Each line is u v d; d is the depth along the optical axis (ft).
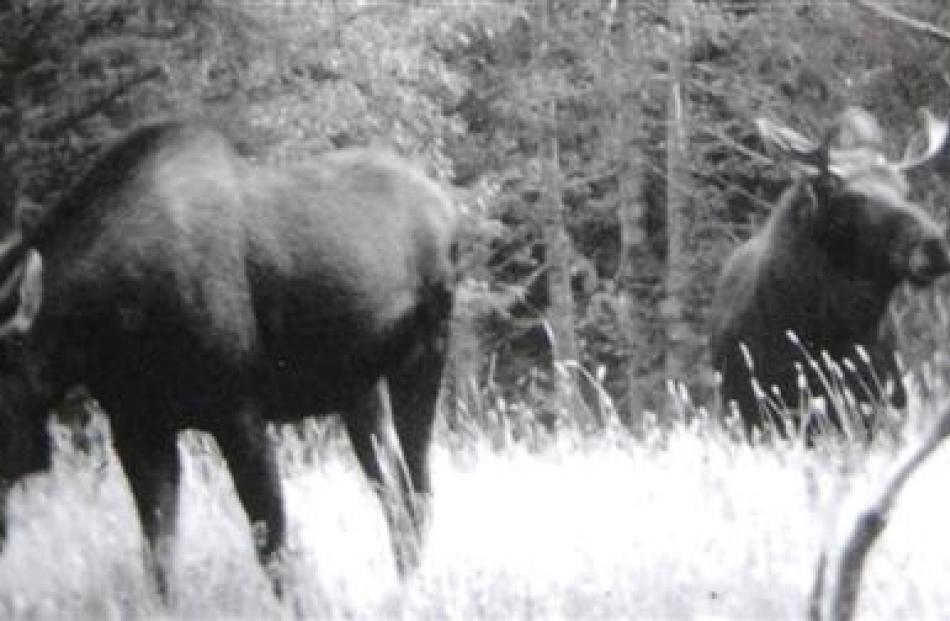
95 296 57.06
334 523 63.52
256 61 105.50
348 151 64.28
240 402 58.08
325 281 60.29
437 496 68.18
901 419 83.35
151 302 56.85
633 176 172.45
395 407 65.92
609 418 76.95
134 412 58.08
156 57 102.06
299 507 65.46
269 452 58.39
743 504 57.26
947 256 89.71
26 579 58.59
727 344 95.55
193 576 56.80
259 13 103.55
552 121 166.91
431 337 65.51
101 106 100.48
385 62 108.68
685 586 50.60
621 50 169.27
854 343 91.76
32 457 57.06
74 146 99.50
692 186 175.42
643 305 185.98
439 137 117.08
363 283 61.26
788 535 52.90
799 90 175.83
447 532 62.64
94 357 57.93
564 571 53.98
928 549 54.34
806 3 165.68
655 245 194.49
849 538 24.70
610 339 191.11
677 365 165.48
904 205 90.38
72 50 99.45
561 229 165.27
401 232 63.41
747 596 49.24
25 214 93.20
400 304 63.16
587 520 58.90
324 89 105.91
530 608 49.06
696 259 174.50
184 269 56.95
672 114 171.12
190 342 57.11
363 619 52.85
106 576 58.18
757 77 171.63
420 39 113.39
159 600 55.67
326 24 106.83
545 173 166.20
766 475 63.57
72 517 65.26
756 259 95.20
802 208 92.12
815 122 169.17
